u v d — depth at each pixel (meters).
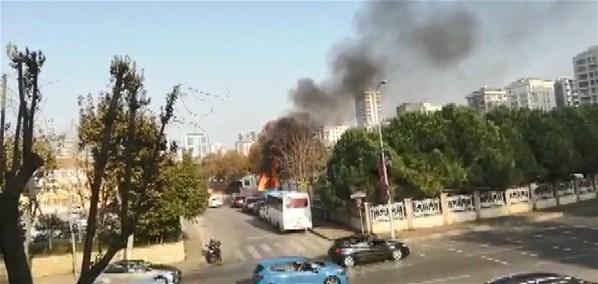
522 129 47.62
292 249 36.38
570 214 40.91
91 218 3.91
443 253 29.75
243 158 112.25
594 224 34.81
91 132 24.86
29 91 4.01
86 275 3.81
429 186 40.81
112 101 4.10
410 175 40.66
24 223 26.25
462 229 38.31
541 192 46.12
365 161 41.44
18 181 3.68
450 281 22.23
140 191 4.24
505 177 43.53
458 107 44.75
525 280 13.20
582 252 26.02
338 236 39.31
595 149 49.16
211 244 33.91
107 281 25.31
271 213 49.56
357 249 28.66
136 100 4.21
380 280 23.89
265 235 43.88
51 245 33.88
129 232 4.03
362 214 40.69
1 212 3.57
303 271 22.89
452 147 42.91
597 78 95.31
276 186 85.12
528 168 45.62
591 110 52.06
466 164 43.16
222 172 112.50
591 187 48.84
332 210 47.91
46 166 28.58
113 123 4.26
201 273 30.17
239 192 91.19
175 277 26.47
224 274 29.27
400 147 42.34
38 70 4.06
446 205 41.66
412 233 38.38
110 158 4.58
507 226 37.97
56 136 34.56
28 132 3.85
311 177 69.56
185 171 35.72
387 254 29.03
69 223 34.47
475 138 42.69
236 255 35.88
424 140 42.53
